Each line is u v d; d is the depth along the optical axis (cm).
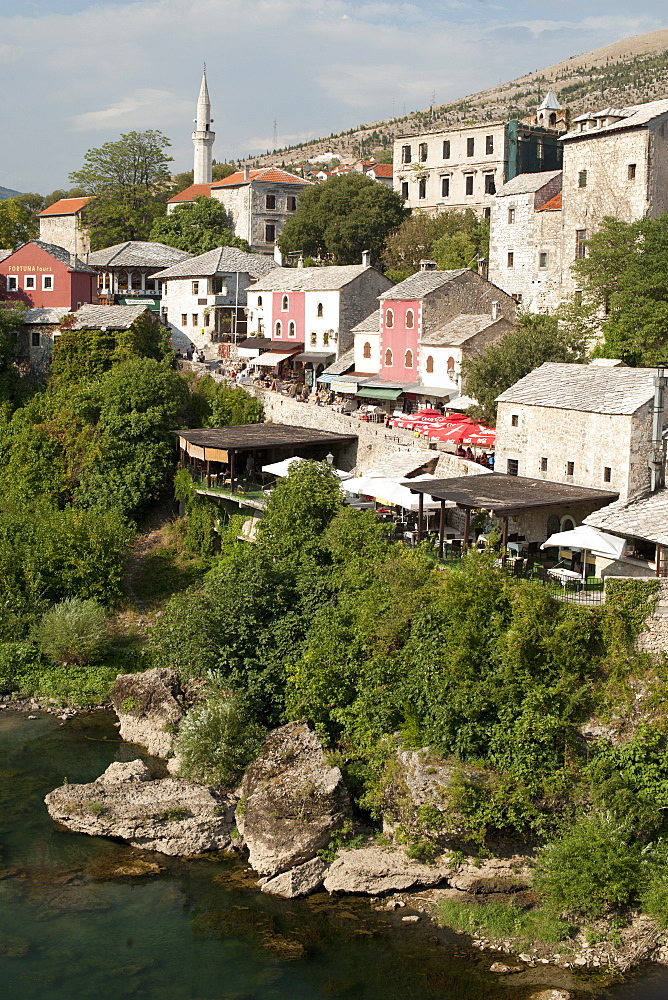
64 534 5900
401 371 7856
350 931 3222
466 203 11119
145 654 5356
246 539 6119
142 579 6372
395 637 4159
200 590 5212
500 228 8662
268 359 9031
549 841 3559
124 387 7300
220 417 7694
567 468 5156
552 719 3706
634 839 3509
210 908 3331
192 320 10238
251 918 3281
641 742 3712
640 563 4381
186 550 6662
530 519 5078
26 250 9238
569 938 3189
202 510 6650
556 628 3891
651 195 7300
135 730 4512
